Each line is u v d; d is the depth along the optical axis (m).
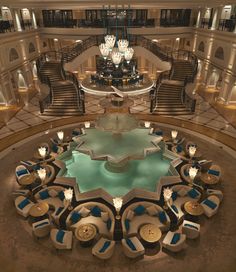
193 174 8.99
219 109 16.27
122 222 7.46
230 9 19.05
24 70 20.08
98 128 9.95
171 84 17.33
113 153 9.38
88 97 18.73
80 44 19.53
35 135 13.27
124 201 8.38
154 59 19.19
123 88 14.77
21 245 7.21
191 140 12.64
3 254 6.97
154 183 9.75
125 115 10.73
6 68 16.95
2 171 10.43
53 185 9.35
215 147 12.00
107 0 17.31
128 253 6.62
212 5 17.05
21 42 19.44
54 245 6.92
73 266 6.63
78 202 8.57
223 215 8.13
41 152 10.32
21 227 7.79
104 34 20.47
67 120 14.98
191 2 17.59
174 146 11.50
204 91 19.73
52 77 18.22
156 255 6.88
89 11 23.59
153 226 7.22
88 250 7.05
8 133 13.52
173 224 7.73
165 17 23.81
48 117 15.42
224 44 17.11
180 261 6.72
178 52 23.14
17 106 17.16
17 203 8.20
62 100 16.47
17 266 6.65
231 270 6.50
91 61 24.66
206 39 20.00
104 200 8.66
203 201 8.24
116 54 12.05
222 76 17.33
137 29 20.67
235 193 9.08
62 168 10.02
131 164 10.87
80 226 7.24
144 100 18.00
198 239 7.31
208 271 6.48
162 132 12.55
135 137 10.48
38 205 7.98
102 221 7.76
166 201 8.13
